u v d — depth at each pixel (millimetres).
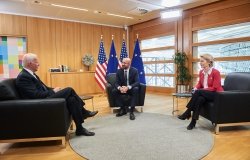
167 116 3740
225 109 2770
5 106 2309
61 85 6016
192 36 5836
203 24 5523
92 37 7043
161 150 2289
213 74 3066
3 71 5539
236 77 3295
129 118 3637
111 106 4039
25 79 2561
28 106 2340
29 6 5082
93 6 5117
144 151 2273
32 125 2369
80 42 6785
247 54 4840
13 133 2352
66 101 2633
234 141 2533
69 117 2715
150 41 7168
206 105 2990
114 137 2717
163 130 2961
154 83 7121
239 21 4789
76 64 6738
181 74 5902
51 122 2398
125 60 4031
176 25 6180
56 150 2375
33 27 5902
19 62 5734
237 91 2832
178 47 6199
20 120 2344
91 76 6617
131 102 3738
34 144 2562
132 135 2779
